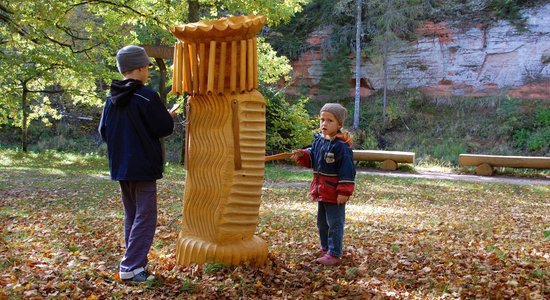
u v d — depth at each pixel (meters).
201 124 4.46
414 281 4.54
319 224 5.22
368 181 15.87
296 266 4.88
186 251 4.50
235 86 4.31
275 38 33.81
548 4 28.02
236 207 4.41
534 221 8.77
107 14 17.12
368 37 31.75
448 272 4.86
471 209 10.38
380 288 4.31
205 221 4.47
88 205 9.34
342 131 4.93
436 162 24.31
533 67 27.83
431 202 11.42
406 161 20.31
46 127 30.44
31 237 6.14
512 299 4.01
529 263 5.19
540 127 26.09
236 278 4.22
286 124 22.73
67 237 6.20
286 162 22.48
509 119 26.81
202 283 4.12
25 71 16.48
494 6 29.52
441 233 7.25
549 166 18.25
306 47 32.81
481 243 6.48
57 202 9.65
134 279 4.18
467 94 29.08
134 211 4.37
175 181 13.90
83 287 3.99
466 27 29.55
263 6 16.62
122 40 17.58
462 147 26.33
